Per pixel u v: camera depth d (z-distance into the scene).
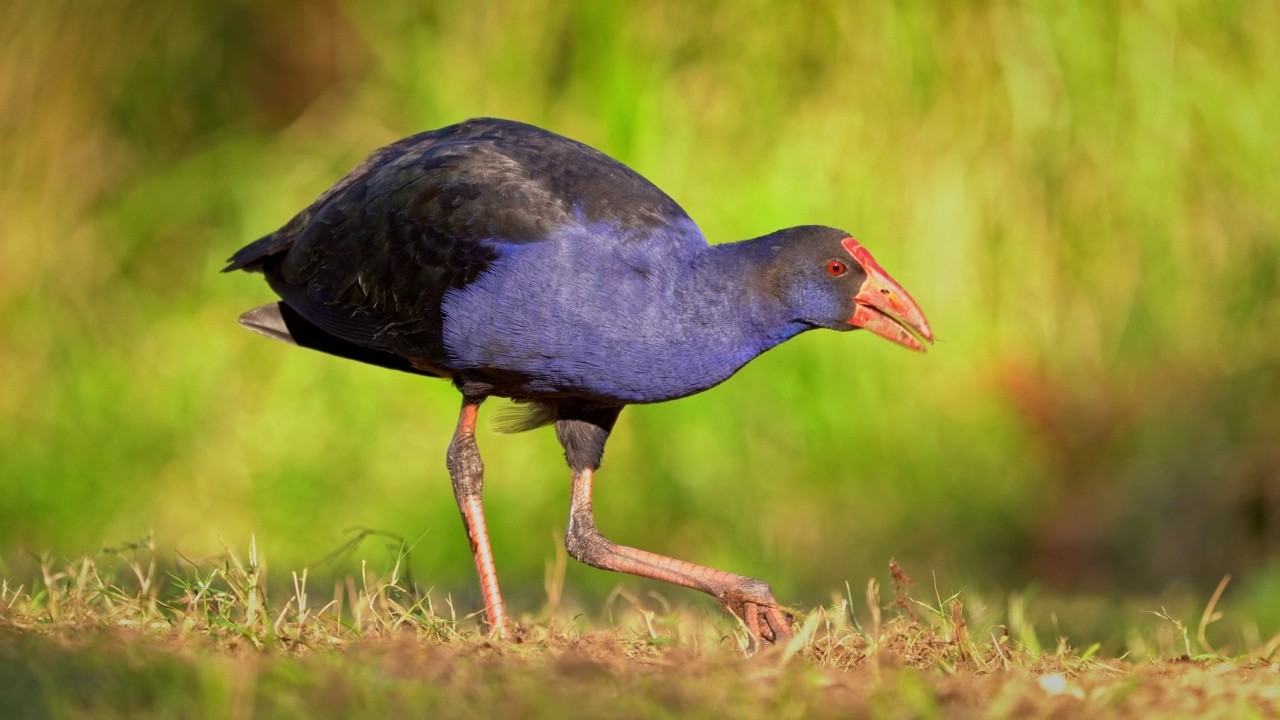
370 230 7.02
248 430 12.76
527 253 6.59
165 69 14.45
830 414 12.61
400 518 12.21
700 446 12.39
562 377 6.73
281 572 9.06
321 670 4.75
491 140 7.10
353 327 7.14
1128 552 12.27
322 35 15.09
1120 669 5.91
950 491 12.60
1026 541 12.48
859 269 6.64
